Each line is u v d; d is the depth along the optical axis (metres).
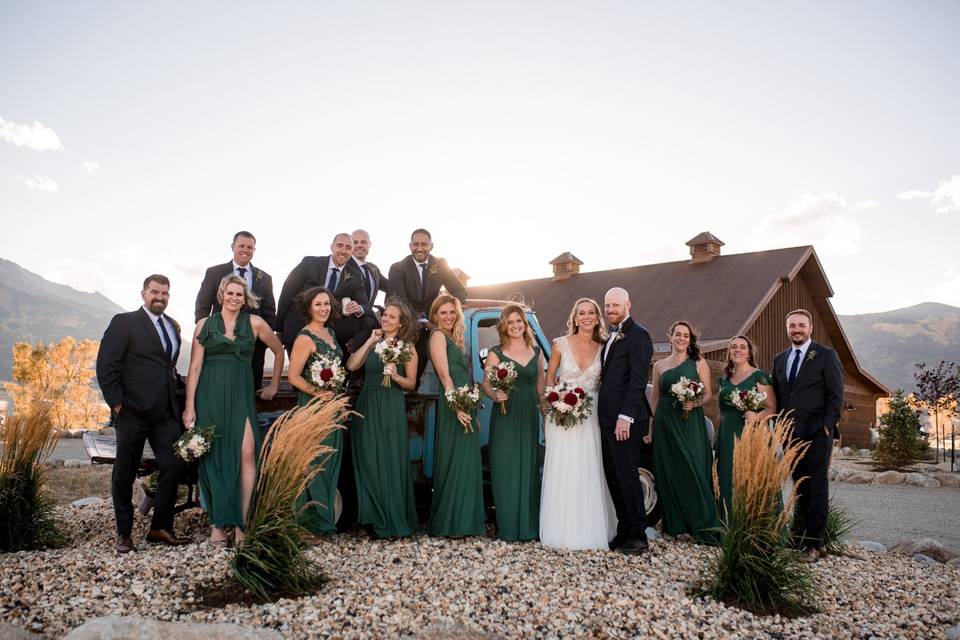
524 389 5.91
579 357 5.83
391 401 5.68
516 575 4.48
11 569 4.18
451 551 5.05
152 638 3.14
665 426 6.36
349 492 5.81
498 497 5.76
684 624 3.87
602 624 3.78
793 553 4.51
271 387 5.65
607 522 5.88
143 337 5.04
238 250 6.34
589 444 5.67
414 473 6.14
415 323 5.86
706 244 23.20
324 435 4.35
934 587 5.02
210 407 5.07
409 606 3.86
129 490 5.00
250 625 3.54
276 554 3.99
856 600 4.59
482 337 6.65
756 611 4.20
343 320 6.57
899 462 16.38
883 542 7.56
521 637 3.58
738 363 6.53
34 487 5.32
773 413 6.21
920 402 18.45
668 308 21.50
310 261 6.64
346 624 3.59
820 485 5.81
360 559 4.73
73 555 4.66
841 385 5.84
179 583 4.00
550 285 25.88
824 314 23.78
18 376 26.95
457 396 5.56
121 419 5.02
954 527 8.58
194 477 5.60
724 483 6.21
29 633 3.31
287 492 4.17
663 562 5.18
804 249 21.77
